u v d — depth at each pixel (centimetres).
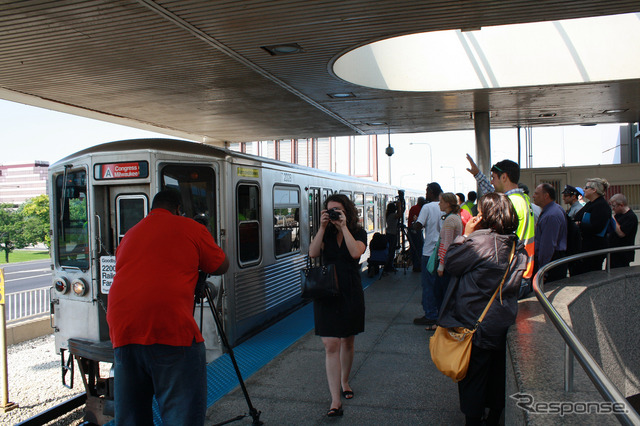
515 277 343
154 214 333
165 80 938
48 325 1042
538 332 331
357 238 427
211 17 625
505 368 348
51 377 767
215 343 601
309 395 466
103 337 580
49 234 618
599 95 1066
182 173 596
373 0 577
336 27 667
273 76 912
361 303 425
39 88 990
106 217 593
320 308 418
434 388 473
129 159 575
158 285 302
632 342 554
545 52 971
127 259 314
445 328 352
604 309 504
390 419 408
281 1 576
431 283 683
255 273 705
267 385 494
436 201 716
